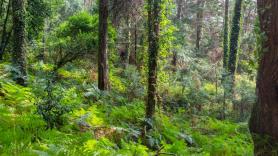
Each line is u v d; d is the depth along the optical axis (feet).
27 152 19.67
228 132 42.24
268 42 18.42
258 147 19.08
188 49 81.71
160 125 35.88
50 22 81.66
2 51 57.00
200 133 39.50
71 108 27.66
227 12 91.66
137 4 54.90
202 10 118.62
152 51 36.47
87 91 46.88
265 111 18.84
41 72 47.50
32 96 31.37
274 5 18.12
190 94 59.26
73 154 20.94
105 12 49.60
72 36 67.97
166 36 36.88
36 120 26.13
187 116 50.24
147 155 24.84
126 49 76.48
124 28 72.74
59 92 28.91
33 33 61.87
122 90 54.34
